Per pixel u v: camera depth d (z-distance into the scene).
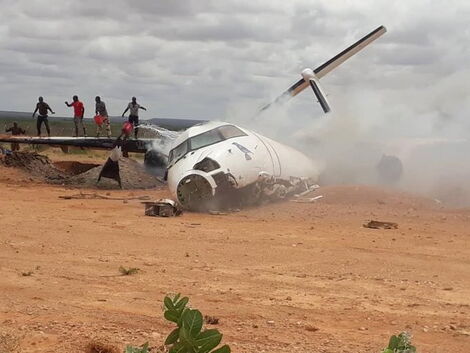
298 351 7.09
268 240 14.36
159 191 26.09
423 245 13.92
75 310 8.48
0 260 11.69
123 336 7.41
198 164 20.02
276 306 8.89
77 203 20.92
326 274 10.95
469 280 10.65
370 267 11.57
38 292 9.42
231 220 17.84
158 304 8.83
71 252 12.58
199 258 12.20
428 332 7.87
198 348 4.14
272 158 21.86
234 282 10.26
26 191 24.36
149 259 12.03
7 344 6.98
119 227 15.88
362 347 7.26
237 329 7.82
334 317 8.44
